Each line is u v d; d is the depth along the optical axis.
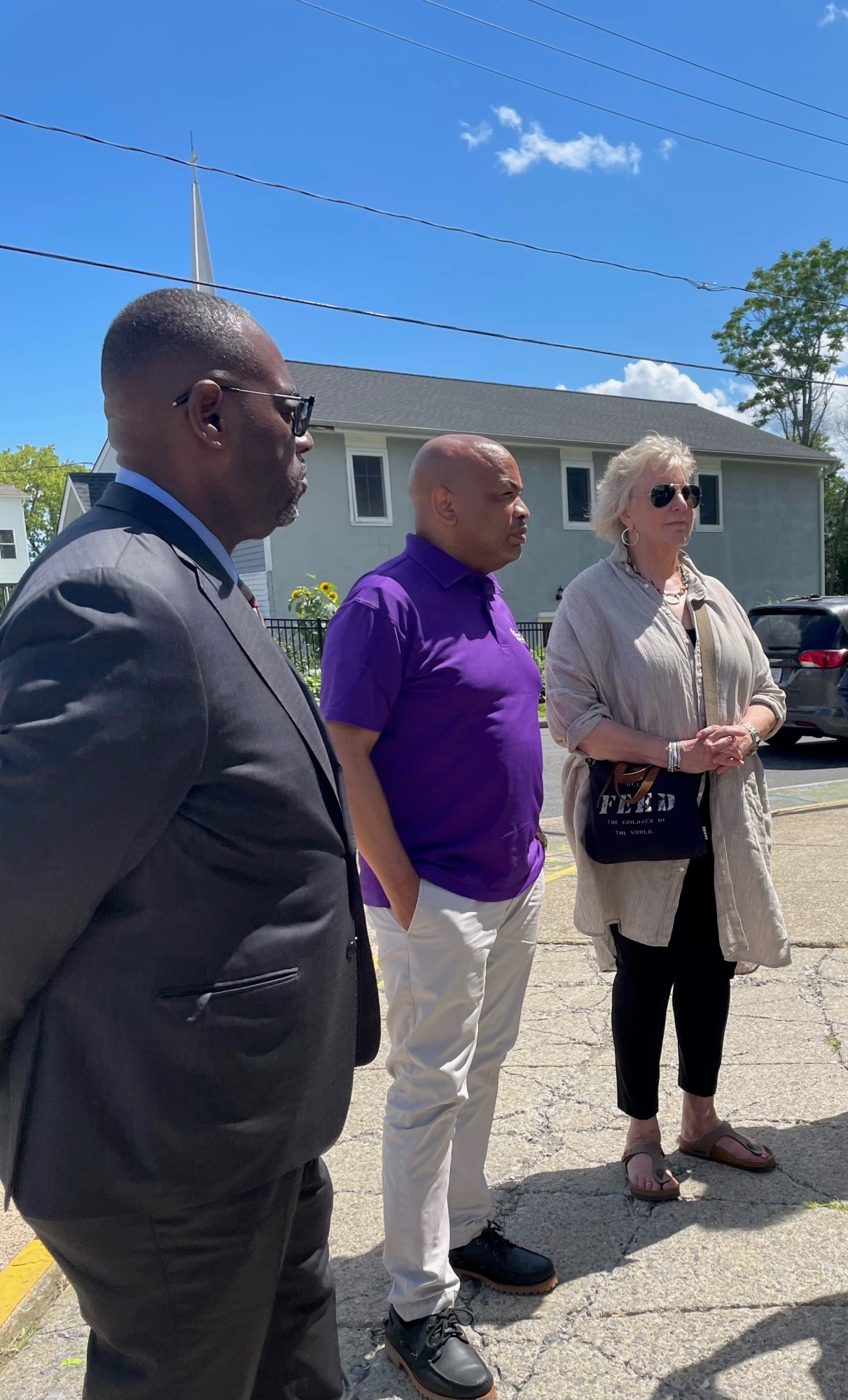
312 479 18.28
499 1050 2.17
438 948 1.92
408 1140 1.92
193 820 1.17
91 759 1.05
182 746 1.12
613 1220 2.35
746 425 27.81
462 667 1.96
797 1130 2.69
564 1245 2.27
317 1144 1.35
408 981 1.95
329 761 1.40
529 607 21.17
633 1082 2.45
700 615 2.42
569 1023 3.50
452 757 1.95
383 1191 2.01
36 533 52.28
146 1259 1.22
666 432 23.88
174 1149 1.17
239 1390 1.34
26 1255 2.34
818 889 4.75
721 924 2.38
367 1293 2.16
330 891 1.35
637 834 2.27
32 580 1.16
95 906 1.11
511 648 2.10
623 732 2.29
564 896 5.16
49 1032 1.15
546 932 4.53
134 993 1.15
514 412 22.61
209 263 12.60
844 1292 2.04
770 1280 2.09
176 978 1.17
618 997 2.47
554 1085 3.05
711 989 2.51
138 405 1.28
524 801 2.04
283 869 1.27
